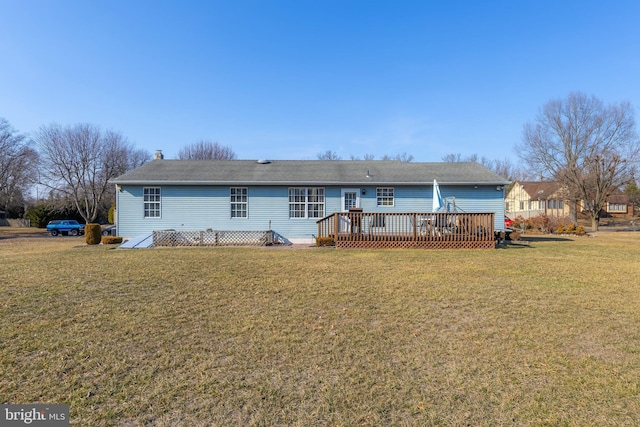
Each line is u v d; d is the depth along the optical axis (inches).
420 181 588.7
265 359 133.3
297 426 94.0
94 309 191.2
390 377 120.3
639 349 142.6
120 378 118.2
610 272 304.8
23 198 1525.6
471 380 118.2
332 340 151.5
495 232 590.9
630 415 99.0
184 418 97.0
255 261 362.6
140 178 577.3
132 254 421.1
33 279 264.5
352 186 597.6
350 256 409.1
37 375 119.5
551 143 1240.2
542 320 177.2
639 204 1657.2
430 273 297.6
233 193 594.2
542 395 109.1
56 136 1223.5
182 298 215.3
